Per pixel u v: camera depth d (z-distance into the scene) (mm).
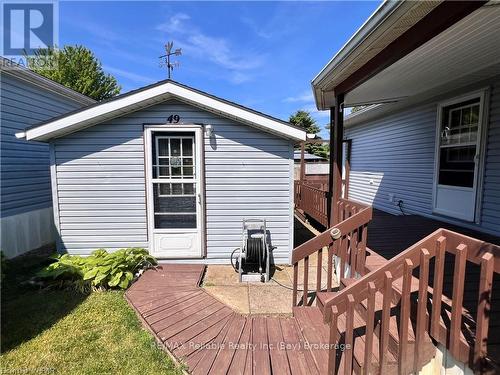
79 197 4875
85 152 4812
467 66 3598
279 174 4973
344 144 10141
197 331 2896
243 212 5004
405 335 1943
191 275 4395
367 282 1960
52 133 4578
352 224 3197
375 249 3859
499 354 1697
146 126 4797
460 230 4555
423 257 1888
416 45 2324
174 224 4973
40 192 6492
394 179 6996
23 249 5820
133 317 3180
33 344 2699
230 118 4824
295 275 3232
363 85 4402
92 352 2590
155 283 4082
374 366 2049
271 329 2930
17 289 3889
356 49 2750
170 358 2525
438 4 1974
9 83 5574
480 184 4406
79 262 4262
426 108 5750
